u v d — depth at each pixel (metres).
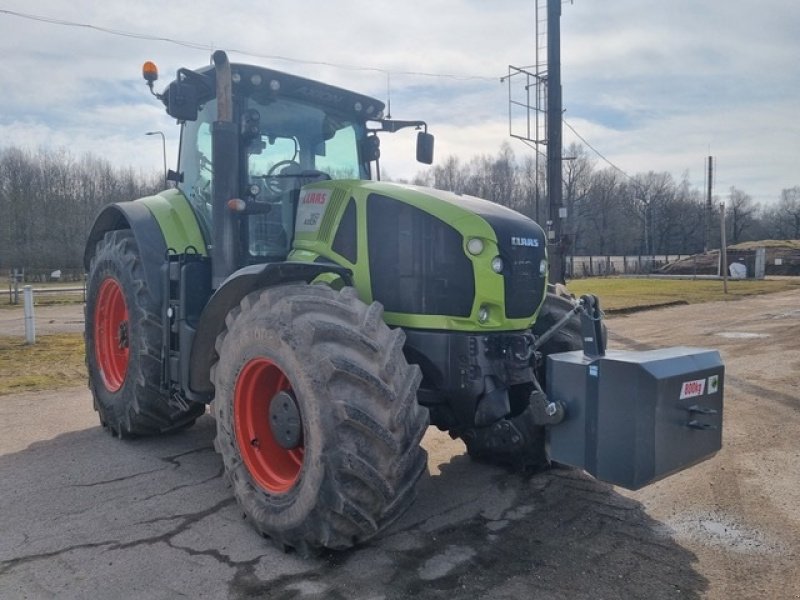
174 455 4.79
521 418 3.54
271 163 4.51
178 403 4.56
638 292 24.31
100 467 4.52
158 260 4.77
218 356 3.77
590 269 48.94
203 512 3.73
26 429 5.48
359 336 3.05
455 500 3.94
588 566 3.10
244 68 4.25
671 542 3.37
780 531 3.50
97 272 5.45
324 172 4.79
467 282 3.57
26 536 3.42
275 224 4.45
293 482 3.17
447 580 2.96
